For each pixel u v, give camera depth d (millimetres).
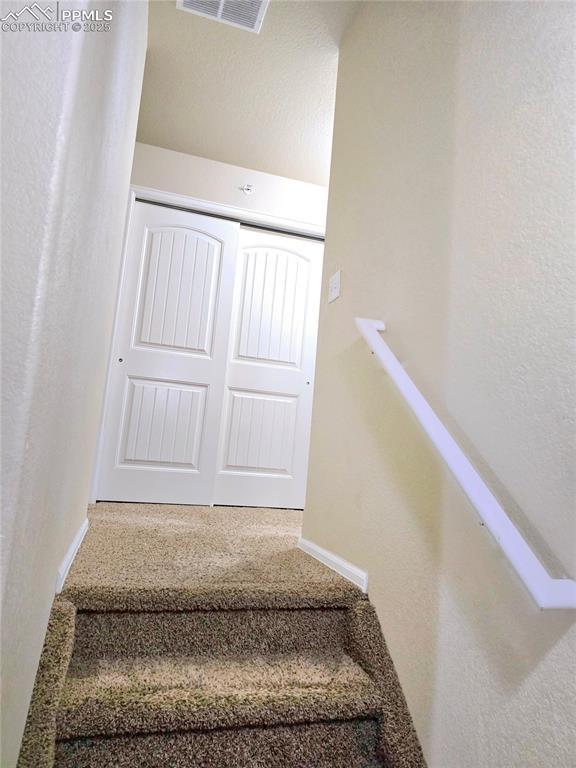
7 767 697
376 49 1726
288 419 3279
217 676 1129
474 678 923
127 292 2941
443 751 972
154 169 2996
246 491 3146
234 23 2000
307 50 2125
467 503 1000
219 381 3074
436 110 1301
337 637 1336
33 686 925
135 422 2900
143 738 971
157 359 2967
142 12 1682
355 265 1696
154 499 2898
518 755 800
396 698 1121
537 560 760
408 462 1236
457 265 1138
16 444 575
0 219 584
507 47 1039
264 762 1013
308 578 1437
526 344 901
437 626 1052
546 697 763
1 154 587
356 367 1597
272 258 3338
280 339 3311
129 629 1200
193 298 3070
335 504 1635
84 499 1801
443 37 1304
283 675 1157
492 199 1038
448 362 1135
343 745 1065
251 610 1291
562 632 751
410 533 1194
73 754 931
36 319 596
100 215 1122
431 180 1286
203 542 1895
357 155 1792
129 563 1466
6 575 571
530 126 945
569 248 825
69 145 635
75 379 1050
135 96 1792
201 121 2686
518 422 903
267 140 2840
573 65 856
